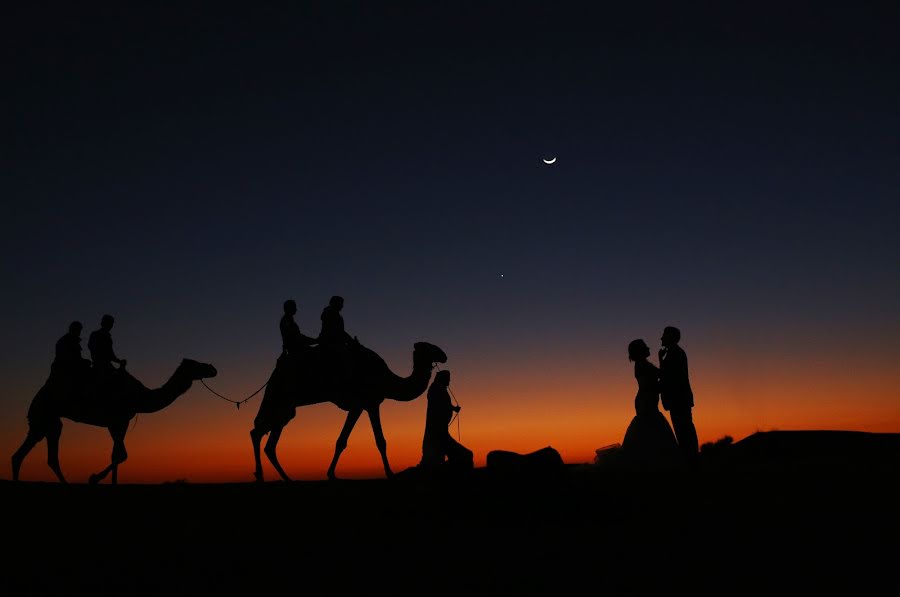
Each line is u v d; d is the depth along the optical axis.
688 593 7.88
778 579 8.14
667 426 14.71
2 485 13.12
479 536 10.26
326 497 12.52
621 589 8.07
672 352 14.84
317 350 16.33
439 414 14.08
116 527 10.96
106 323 16.55
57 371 15.99
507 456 12.47
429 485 12.97
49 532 10.67
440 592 8.17
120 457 16.00
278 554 9.66
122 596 8.27
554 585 8.25
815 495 11.52
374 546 9.95
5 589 8.48
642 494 11.99
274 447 16.06
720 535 9.84
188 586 8.53
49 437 15.88
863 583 7.92
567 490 11.66
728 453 18.61
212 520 11.31
